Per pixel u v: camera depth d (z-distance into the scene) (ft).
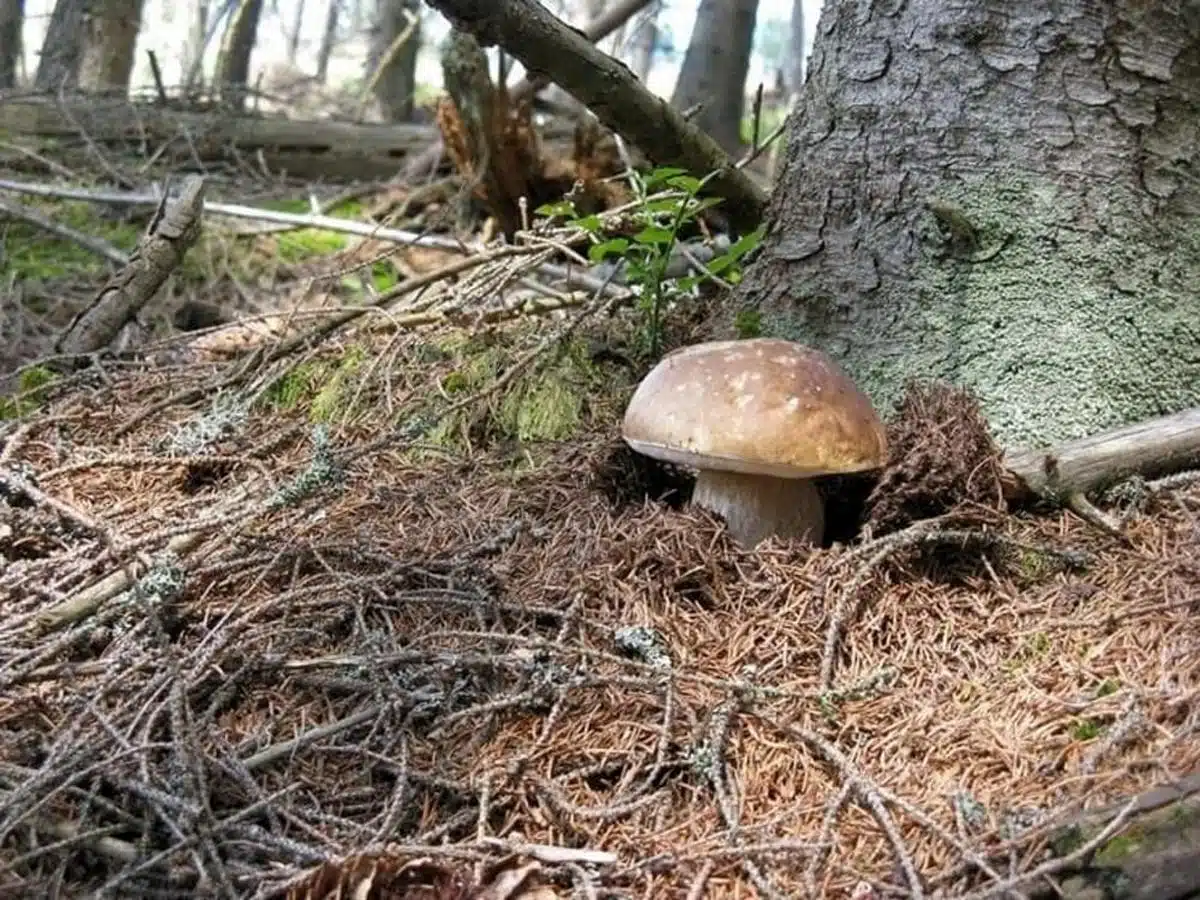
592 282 3.39
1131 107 2.31
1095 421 2.31
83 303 4.09
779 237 2.66
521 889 1.42
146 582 1.90
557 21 2.54
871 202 2.48
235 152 5.67
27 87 6.80
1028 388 2.33
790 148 2.65
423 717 1.77
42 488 2.41
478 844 1.49
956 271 2.39
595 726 1.74
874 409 2.19
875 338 2.47
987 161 2.36
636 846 1.52
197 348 3.31
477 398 2.63
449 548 2.17
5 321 3.86
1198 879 1.35
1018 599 1.97
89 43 6.86
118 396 2.89
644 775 1.66
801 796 1.59
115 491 2.45
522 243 3.36
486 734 1.73
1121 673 1.71
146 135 5.60
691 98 6.33
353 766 1.69
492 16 2.40
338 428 2.71
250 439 2.67
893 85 2.43
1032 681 1.75
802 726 1.69
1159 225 2.34
